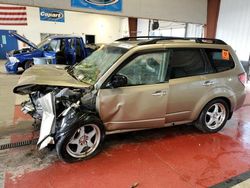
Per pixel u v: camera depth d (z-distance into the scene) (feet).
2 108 15.21
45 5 23.72
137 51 9.43
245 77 12.32
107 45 11.43
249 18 30.71
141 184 7.72
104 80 8.86
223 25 34.60
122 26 65.16
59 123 8.63
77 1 25.41
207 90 10.95
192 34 41.63
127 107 9.27
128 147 10.27
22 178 7.79
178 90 10.12
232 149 10.36
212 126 11.98
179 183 7.82
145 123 9.98
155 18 31.32
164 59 9.88
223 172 8.54
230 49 11.93
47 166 8.57
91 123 8.86
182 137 11.48
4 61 48.03
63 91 9.07
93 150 9.27
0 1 21.44
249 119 14.62
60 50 28.25
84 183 7.68
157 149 10.16
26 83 8.87
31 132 11.53
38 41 55.83
